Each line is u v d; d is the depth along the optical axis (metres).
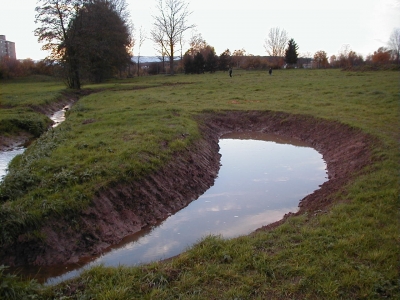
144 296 5.30
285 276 5.64
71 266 7.09
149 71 72.12
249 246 6.51
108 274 5.89
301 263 5.91
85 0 34.69
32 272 6.83
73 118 17.72
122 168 9.70
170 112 18.77
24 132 17.81
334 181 10.94
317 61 67.06
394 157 10.81
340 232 6.82
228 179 12.21
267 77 42.31
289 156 14.97
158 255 7.50
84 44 34.34
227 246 6.54
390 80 30.97
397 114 17.30
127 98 26.08
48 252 7.18
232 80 39.84
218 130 19.05
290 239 6.75
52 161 10.13
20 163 11.03
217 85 34.16
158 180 10.15
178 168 11.19
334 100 22.33
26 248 7.09
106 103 23.77
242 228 8.67
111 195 8.81
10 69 55.50
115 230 8.20
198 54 62.03
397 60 46.44
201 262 6.11
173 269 5.90
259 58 70.50
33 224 7.32
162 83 40.56
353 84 29.12
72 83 36.59
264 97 25.08
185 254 6.41
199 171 11.95
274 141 17.72
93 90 35.81
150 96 26.58
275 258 6.06
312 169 13.18
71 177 8.91
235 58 74.44
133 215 8.81
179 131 14.27
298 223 7.61
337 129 16.05
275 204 10.12
